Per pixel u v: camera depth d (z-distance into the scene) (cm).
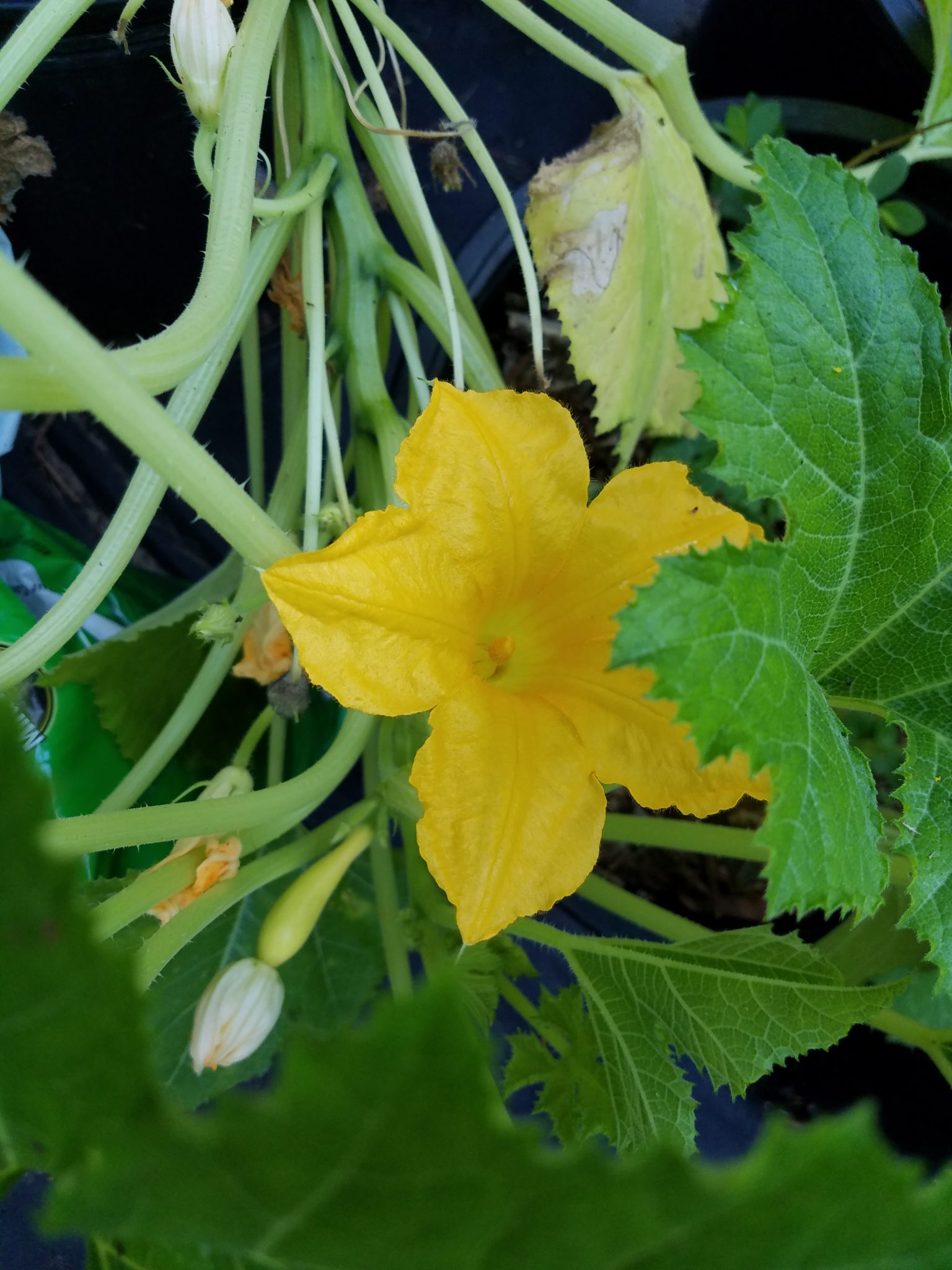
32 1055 11
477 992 35
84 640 45
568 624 29
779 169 27
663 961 33
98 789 43
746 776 25
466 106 52
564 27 51
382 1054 9
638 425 43
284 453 41
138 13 43
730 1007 32
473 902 25
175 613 43
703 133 39
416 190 33
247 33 28
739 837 39
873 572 29
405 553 24
